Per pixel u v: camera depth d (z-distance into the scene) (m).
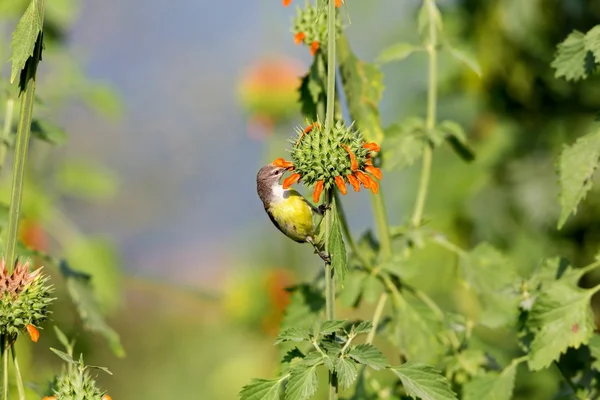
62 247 11.77
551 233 11.43
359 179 5.23
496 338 10.52
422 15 7.60
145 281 20.41
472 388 6.79
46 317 5.24
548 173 11.66
